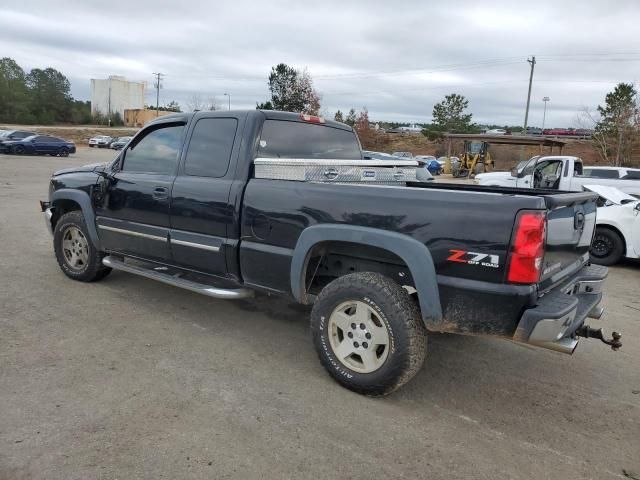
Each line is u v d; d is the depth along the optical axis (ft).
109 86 348.38
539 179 46.44
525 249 9.48
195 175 14.66
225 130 14.26
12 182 58.70
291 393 11.60
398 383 11.03
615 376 13.48
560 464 9.52
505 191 14.46
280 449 9.49
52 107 348.18
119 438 9.53
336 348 11.85
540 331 9.59
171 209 14.88
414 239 10.55
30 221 32.71
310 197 12.09
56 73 355.56
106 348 13.50
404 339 10.71
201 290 14.21
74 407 10.51
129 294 18.03
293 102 176.35
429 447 9.82
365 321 11.32
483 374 13.24
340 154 16.84
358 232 11.19
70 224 18.57
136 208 15.98
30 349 13.19
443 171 117.60
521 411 11.42
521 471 9.25
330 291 11.69
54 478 8.39
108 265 17.37
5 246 24.93
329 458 9.30
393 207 10.89
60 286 18.58
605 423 11.07
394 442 9.91
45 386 11.30
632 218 27.14
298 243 12.18
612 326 17.69
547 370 13.67
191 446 9.42
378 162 15.10
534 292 9.67
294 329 15.56
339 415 10.78
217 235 13.92
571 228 11.46
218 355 13.44
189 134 15.08
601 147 127.75
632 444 10.30
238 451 9.36
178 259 15.10
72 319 15.44
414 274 10.53
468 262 9.98
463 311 10.16
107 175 17.06
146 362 12.80
